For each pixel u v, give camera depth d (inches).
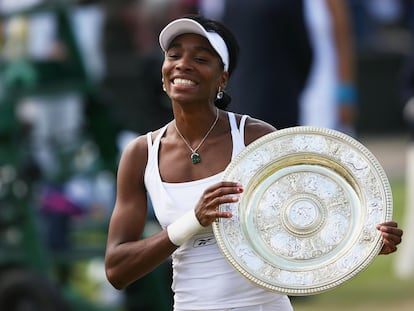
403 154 1849.2
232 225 549.3
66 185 1104.8
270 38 1109.7
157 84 1328.7
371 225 544.7
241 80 1117.7
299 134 557.0
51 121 1105.4
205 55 561.3
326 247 546.9
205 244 563.2
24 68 988.6
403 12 2018.9
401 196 1531.7
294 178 555.8
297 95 1126.4
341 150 553.9
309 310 1069.8
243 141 569.6
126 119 1053.8
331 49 1131.9
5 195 976.3
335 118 1141.7
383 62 2017.7
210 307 564.4
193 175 565.6
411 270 1187.9
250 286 563.2
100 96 1035.3
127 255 564.4
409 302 1078.4
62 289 972.6
